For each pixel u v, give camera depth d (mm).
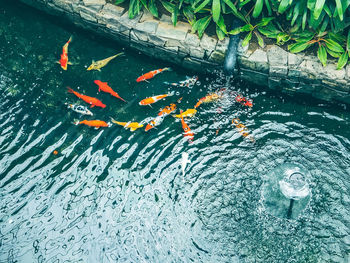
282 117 4844
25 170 4438
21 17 5945
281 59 4809
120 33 5434
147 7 5305
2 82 5145
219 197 4273
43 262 3844
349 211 4125
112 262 3857
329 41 4711
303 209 4129
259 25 4883
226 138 4680
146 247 3951
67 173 4434
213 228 4078
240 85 5188
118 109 4910
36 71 5277
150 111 4898
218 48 4949
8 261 3848
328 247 3916
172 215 4168
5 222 4086
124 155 4570
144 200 4262
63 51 5215
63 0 5508
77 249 3930
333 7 4344
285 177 4316
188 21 5195
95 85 5141
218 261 3875
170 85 5168
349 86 4648
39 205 4211
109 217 4145
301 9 4398
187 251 3936
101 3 5414
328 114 4867
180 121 4812
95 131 4738
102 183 4379
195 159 4539
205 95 5055
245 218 4121
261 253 3910
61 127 4770
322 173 4387
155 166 4492
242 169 4445
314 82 4805
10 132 4715
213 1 4500
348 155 4520
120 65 5410
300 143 4617
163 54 5391
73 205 4227
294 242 3955
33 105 4945
